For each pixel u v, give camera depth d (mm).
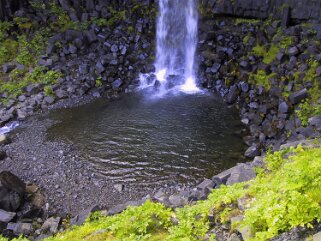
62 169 14141
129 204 10609
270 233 5469
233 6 21156
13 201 11641
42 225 11172
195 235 6777
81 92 19766
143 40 22172
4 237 10281
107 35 22031
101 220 9258
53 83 20062
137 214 7871
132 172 13969
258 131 15891
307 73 16672
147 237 6996
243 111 17531
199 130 16516
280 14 19984
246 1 20672
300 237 5223
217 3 21453
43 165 14391
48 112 18516
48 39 21594
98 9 23047
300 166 6555
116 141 15898
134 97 19594
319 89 15727
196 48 21203
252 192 7266
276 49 18812
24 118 18062
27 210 11719
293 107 15703
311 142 9875
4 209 11508
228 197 7402
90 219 10586
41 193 12844
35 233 10812
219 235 6680
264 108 16578
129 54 21672
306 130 13359
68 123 17469
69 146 15656
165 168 14133
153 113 18000
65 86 20000
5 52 21156
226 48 20297
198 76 20500
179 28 22266
